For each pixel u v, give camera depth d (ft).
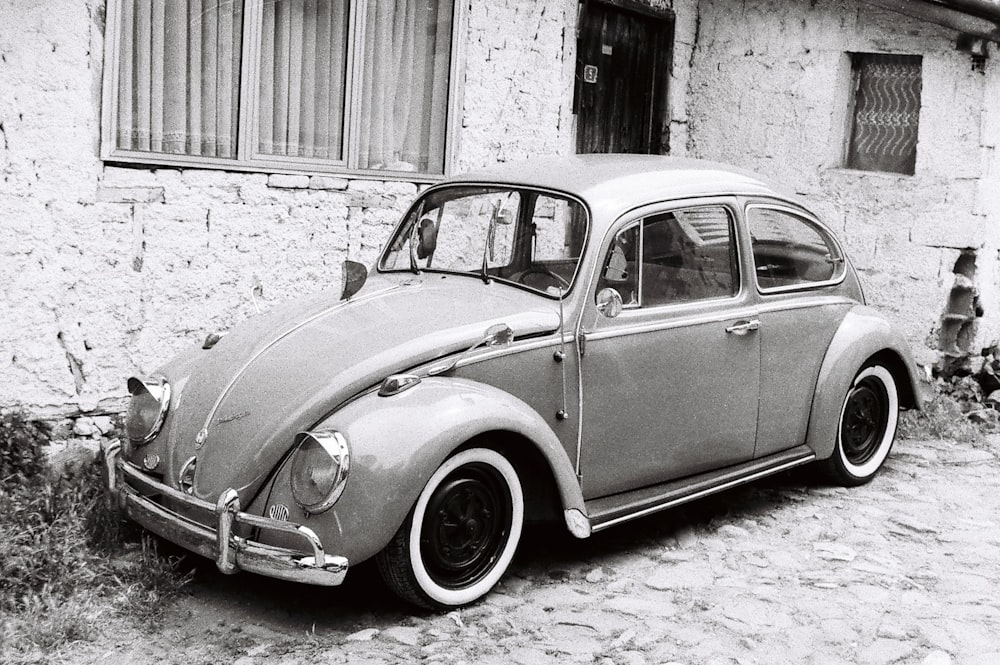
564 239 15.85
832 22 26.76
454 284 16.37
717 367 17.01
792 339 18.31
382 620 13.78
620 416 15.81
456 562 14.03
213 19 19.66
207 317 19.90
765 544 17.12
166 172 19.04
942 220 25.44
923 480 20.70
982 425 24.12
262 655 12.73
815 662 12.99
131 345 18.85
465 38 23.63
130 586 13.84
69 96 17.52
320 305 16.01
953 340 25.79
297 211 21.13
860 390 20.06
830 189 27.04
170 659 12.57
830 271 19.80
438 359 14.17
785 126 27.78
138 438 14.70
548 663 12.75
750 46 28.30
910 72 26.17
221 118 20.02
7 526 14.56
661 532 17.51
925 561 16.53
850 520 18.30
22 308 17.39
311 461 12.88
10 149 17.01
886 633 13.75
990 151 25.05
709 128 29.25
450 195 17.51
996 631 13.97
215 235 19.85
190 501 13.48
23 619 13.01
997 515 18.78
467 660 12.71
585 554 16.43
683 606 14.58
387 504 12.76
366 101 22.34
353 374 13.71
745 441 17.78
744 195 17.97
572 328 15.21
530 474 15.06
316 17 21.26
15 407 17.46
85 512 15.38
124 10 18.47
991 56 24.56
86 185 17.93
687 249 16.81
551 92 25.76
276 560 12.71
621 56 28.14
